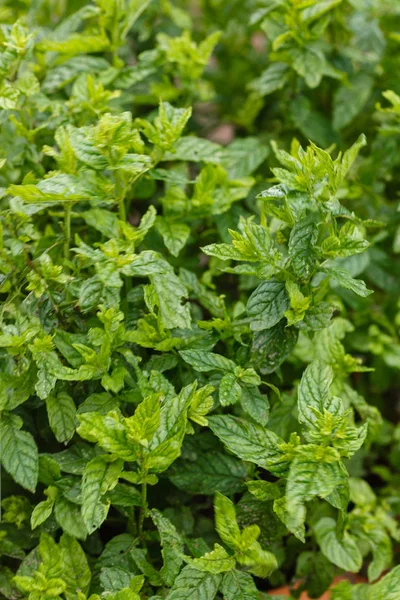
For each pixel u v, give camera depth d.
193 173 1.09
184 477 0.84
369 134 1.10
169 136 0.84
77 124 0.90
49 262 0.80
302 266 0.79
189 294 0.90
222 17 1.18
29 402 0.84
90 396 0.80
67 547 0.80
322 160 0.79
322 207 0.80
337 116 1.03
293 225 0.81
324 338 0.89
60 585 0.77
